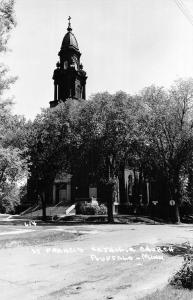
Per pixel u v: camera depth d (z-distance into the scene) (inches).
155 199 2415.1
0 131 1054.4
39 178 1800.0
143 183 2610.7
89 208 2094.0
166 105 1763.0
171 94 1784.0
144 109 1750.7
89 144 1609.3
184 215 2245.3
